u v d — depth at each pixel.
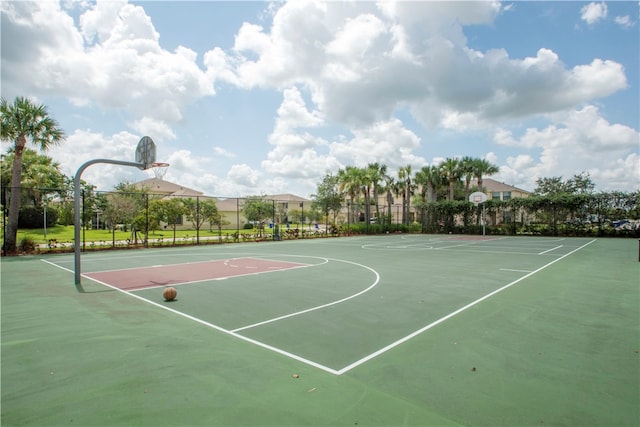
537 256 15.84
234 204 52.41
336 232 33.75
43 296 7.86
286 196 68.38
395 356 4.30
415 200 52.94
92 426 2.82
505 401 3.21
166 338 5.00
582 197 30.59
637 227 28.45
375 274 10.78
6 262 14.27
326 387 3.49
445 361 4.14
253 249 20.11
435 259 14.84
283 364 4.07
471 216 37.22
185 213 30.25
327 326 5.53
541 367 3.97
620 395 3.32
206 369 3.93
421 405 3.14
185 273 11.05
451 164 39.75
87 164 9.81
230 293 8.03
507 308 6.63
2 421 2.91
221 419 2.90
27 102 17.33
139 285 9.10
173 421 2.88
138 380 3.66
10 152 27.20
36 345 4.73
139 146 11.65
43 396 3.33
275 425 2.81
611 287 8.65
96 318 6.06
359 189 38.47
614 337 4.99
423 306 6.79
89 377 3.74
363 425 2.82
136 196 26.73
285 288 8.59
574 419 2.91
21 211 32.25
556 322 5.72
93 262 14.12
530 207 33.34
